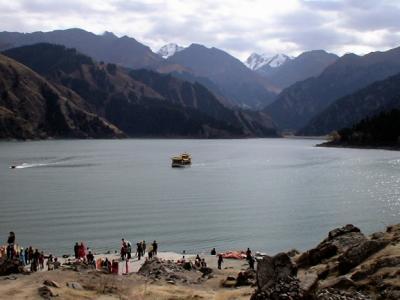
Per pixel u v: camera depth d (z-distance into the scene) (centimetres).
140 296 3381
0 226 8600
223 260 6125
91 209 10338
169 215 9712
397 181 14575
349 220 8962
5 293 3203
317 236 7831
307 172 17900
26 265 5284
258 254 6397
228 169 19625
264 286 2197
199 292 3584
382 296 2303
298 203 10981
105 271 4481
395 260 2614
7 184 14562
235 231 8256
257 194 12488
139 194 12631
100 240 7650
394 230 3397
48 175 17275
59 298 3175
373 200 11150
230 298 3259
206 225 8731
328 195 12081
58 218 9344
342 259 3006
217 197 12050
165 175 17462
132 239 7731
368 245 2981
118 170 19338
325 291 2333
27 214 9719
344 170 18325
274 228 8438
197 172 18488
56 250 7019
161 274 4328
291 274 2223
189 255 6525
